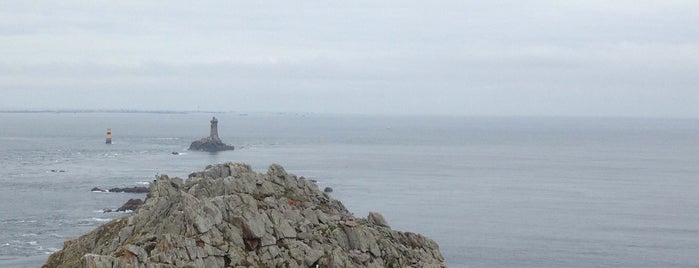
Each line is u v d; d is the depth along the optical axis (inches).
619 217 7431.1
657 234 6569.9
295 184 1820.9
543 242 6058.1
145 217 1647.4
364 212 7190.0
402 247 1716.3
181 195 1592.0
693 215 7677.2
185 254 1457.9
